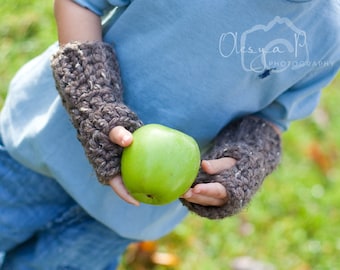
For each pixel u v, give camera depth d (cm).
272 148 223
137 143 181
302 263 348
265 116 228
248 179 202
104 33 213
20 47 391
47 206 259
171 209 251
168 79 204
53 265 266
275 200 376
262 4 191
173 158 179
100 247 263
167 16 198
